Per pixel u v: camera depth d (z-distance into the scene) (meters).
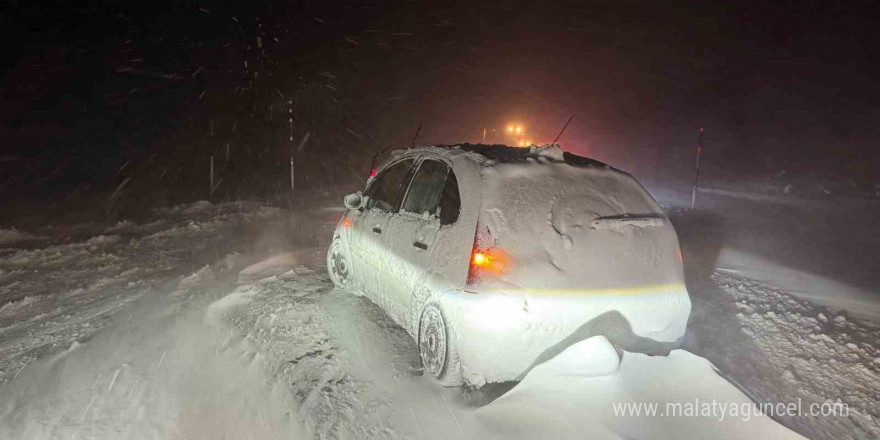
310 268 7.28
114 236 9.55
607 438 2.96
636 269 3.91
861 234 11.16
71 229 10.28
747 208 15.56
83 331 5.07
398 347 4.60
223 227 10.68
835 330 5.23
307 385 3.90
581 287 3.71
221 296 6.00
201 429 3.37
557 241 3.79
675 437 2.96
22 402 3.72
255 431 3.33
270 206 13.59
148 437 3.29
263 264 7.42
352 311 5.47
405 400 3.67
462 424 3.30
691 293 6.50
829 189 20.58
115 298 6.12
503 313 3.59
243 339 4.77
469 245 3.77
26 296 6.21
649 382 3.40
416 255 4.36
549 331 3.65
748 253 8.98
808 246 9.72
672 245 4.14
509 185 3.96
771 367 4.39
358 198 5.76
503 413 3.28
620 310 3.79
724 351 4.72
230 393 3.80
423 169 4.96
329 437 3.24
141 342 4.74
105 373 4.13
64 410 3.60
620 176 4.39
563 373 3.46
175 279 6.82
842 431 3.45
